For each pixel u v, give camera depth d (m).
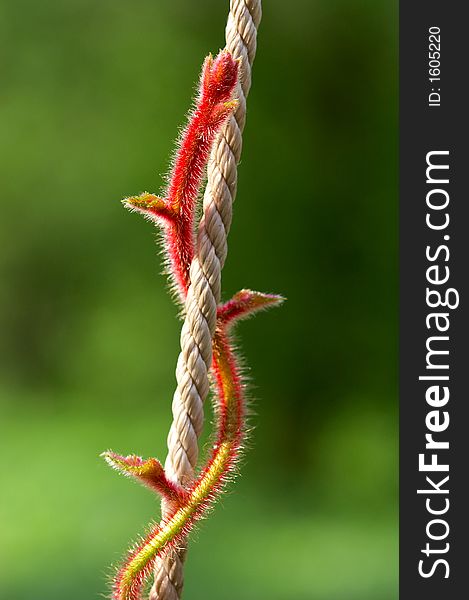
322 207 2.71
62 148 2.84
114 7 2.81
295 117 2.73
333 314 2.71
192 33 2.79
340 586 1.61
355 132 2.73
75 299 2.91
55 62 2.84
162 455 2.58
